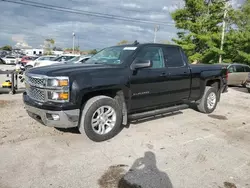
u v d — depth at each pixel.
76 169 3.14
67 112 3.53
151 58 4.77
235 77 12.80
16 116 5.31
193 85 5.68
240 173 3.20
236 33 20.16
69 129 4.60
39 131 4.45
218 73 6.40
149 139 4.29
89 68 3.97
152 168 3.23
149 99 4.70
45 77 3.60
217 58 21.38
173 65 5.23
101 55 5.09
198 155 3.70
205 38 19.72
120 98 4.28
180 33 21.56
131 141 4.16
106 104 4.01
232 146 4.12
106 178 2.95
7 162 3.24
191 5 20.78
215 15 20.48
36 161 3.30
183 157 3.61
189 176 3.06
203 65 6.18
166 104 5.20
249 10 20.47
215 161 3.52
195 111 6.62
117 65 4.30
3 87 8.10
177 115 6.10
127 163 3.35
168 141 4.24
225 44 20.97
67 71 3.69
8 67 24.75
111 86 3.97
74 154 3.57
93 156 3.53
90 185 2.79
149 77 4.57
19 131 4.40
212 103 6.41
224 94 10.42
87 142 4.03
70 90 3.55
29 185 2.74
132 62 4.36
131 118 4.48
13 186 2.71
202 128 5.08
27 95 4.13
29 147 3.74
